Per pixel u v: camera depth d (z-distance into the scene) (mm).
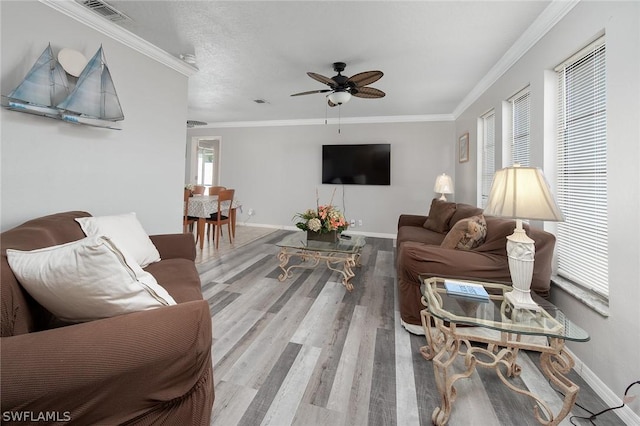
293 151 6094
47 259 928
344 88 2908
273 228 6180
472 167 4035
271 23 2256
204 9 2086
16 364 645
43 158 1843
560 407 1341
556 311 1370
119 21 2221
